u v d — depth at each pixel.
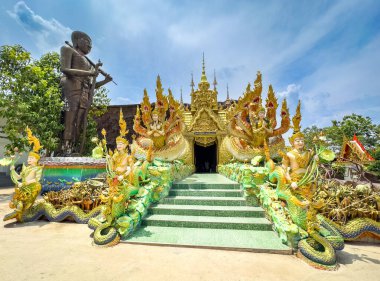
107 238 5.52
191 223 6.70
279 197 5.78
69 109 16.28
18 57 14.50
